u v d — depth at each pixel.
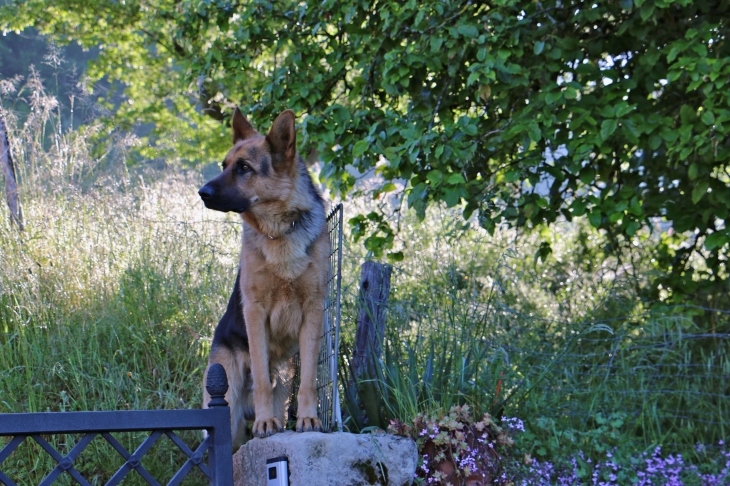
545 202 5.21
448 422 3.63
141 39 13.77
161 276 5.43
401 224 7.06
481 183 5.30
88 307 5.09
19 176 6.45
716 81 4.50
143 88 14.61
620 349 5.31
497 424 4.16
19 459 3.93
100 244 5.65
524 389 4.66
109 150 7.43
